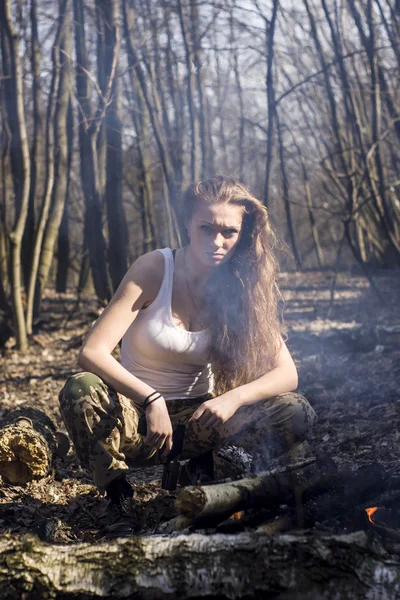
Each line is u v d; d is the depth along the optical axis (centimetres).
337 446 417
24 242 1327
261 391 288
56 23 1302
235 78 1814
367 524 250
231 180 295
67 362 914
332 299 1167
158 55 1202
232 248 290
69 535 298
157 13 1166
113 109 1079
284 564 203
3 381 816
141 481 388
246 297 296
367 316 1095
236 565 205
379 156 1241
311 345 820
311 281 1938
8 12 934
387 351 733
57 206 1355
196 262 291
